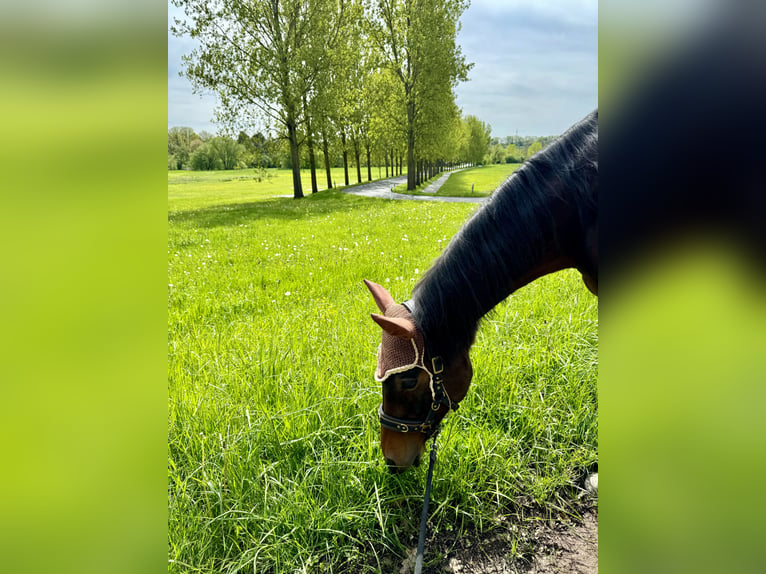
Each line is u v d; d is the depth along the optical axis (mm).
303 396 3045
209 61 26562
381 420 2084
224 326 4609
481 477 2578
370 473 2561
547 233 2113
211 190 50000
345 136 42938
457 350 2033
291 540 2229
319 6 27516
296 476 2510
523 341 3771
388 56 32031
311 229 12711
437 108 33406
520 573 2174
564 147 2127
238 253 8961
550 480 2604
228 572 2074
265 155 30875
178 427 2791
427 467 2619
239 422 2893
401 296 5035
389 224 12969
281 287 5996
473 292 2023
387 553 2303
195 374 3406
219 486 2408
